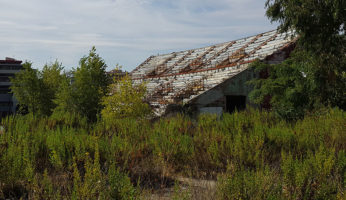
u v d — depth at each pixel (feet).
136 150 27.53
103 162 24.08
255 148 26.45
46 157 23.53
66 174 19.98
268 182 15.53
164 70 126.21
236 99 72.74
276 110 50.08
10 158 20.01
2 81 252.21
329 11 51.42
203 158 26.08
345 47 54.85
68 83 67.26
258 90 57.88
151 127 42.27
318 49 54.80
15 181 18.66
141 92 63.52
